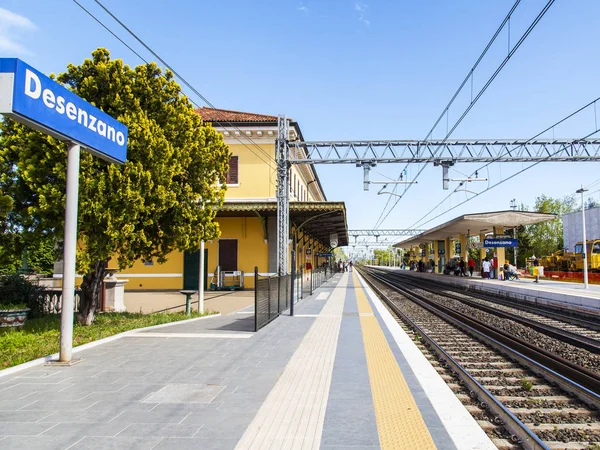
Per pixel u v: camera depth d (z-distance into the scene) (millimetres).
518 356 8844
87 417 4977
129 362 7637
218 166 13133
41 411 5184
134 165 10375
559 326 14859
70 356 7629
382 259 161000
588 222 44906
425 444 4199
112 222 10156
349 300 20312
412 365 7395
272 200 28453
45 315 13570
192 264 27391
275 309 13586
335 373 6871
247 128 28703
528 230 70750
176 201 11430
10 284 12906
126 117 10477
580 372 7422
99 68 10594
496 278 34531
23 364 7289
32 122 6602
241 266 27188
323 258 60125
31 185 9836
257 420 4863
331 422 4793
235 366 7332
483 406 5875
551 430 5145
